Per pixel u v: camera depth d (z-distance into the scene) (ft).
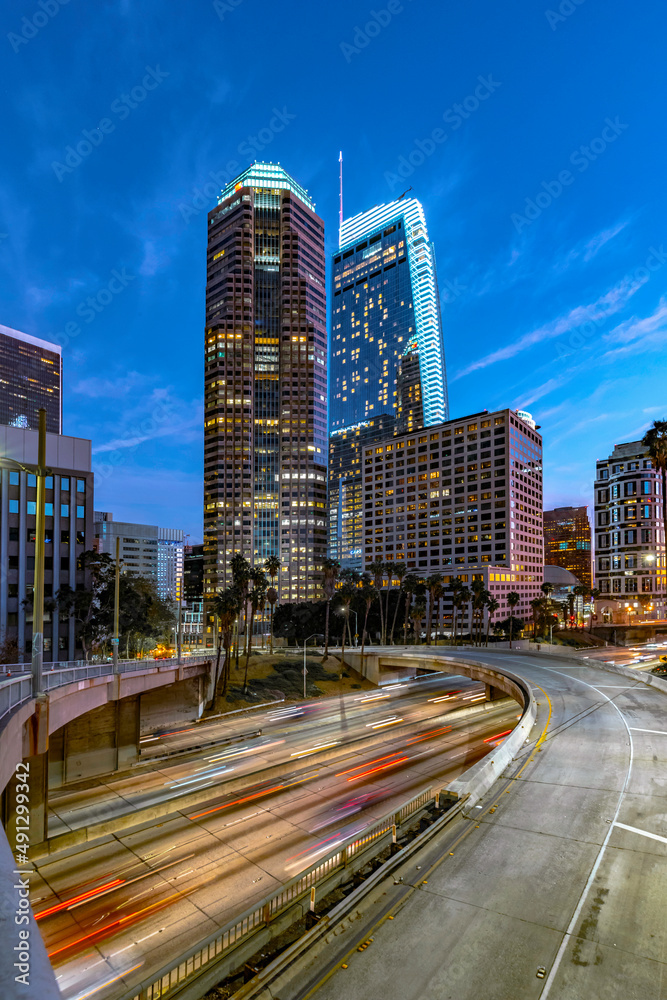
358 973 32.55
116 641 133.08
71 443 299.99
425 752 145.89
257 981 31.58
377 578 414.82
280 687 251.80
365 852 49.37
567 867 44.62
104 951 61.16
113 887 75.66
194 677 209.46
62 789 121.80
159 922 66.69
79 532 295.48
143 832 94.48
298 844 88.89
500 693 223.71
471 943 35.22
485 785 62.34
